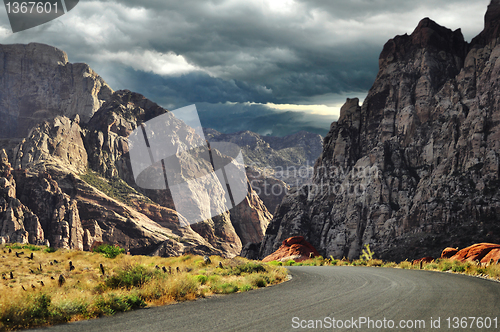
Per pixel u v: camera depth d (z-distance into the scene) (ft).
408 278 54.29
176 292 40.63
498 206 338.95
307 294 41.14
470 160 385.70
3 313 28.02
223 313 31.35
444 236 342.64
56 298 34.27
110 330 26.21
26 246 121.80
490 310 29.30
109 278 47.21
